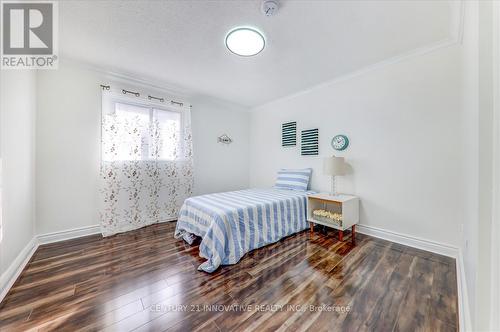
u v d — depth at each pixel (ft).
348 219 7.98
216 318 4.07
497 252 2.51
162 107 10.54
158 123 10.35
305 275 5.58
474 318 2.83
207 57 7.72
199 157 12.26
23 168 6.23
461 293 4.47
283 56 7.61
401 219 7.71
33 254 6.74
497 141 2.57
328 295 4.75
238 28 6.03
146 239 8.20
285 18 5.57
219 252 6.07
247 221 7.14
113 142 8.93
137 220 9.56
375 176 8.41
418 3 4.99
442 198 6.81
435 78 6.93
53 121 7.77
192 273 5.72
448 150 6.70
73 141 8.18
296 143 11.79
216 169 13.08
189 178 11.43
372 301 4.54
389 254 6.81
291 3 5.04
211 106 12.75
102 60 7.99
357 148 8.97
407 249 7.19
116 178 9.01
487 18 2.88
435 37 6.41
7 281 4.89
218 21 5.74
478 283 2.71
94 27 6.01
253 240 7.18
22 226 6.08
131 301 4.56
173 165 10.81
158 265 6.15
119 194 9.11
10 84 5.32
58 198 7.87
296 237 8.50
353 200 8.29
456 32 6.10
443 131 6.79
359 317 4.09
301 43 6.75
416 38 6.46
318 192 10.27
